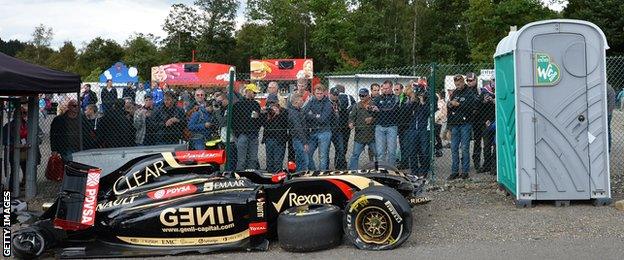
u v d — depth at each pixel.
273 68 23.09
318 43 51.09
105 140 9.63
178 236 6.02
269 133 9.34
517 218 6.88
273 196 6.25
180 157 6.42
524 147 7.34
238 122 9.22
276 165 9.41
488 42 39.72
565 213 7.02
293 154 9.55
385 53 48.84
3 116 9.36
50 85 8.41
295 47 59.66
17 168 9.17
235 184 6.20
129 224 6.01
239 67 64.00
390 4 49.59
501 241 5.93
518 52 7.29
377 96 9.58
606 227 6.32
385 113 9.44
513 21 38.94
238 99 9.43
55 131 9.55
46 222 6.14
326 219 5.76
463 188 8.80
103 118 9.63
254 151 9.33
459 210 7.43
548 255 5.36
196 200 6.03
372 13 49.53
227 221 5.99
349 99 11.87
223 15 63.56
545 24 7.22
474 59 40.00
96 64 66.56
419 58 51.28
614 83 11.67
